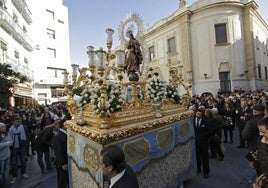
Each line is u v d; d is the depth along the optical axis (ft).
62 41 99.96
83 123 11.50
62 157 13.41
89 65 10.79
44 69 91.45
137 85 14.57
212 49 60.03
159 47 73.15
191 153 16.19
